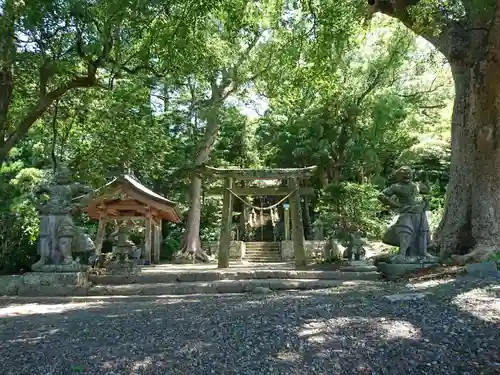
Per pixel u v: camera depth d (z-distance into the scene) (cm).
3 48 898
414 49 2056
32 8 807
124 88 1335
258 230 2878
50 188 1010
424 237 1011
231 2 1201
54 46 996
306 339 473
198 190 2270
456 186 1064
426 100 2412
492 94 1002
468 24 1046
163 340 504
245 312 633
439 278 839
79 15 856
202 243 2512
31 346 509
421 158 2344
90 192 1050
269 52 1733
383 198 1025
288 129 2580
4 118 1014
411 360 409
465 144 1055
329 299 694
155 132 1534
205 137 2256
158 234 2022
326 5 1152
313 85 1408
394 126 2270
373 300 641
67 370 425
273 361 424
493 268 803
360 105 2239
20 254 1141
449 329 474
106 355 462
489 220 997
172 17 1095
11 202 1681
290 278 1102
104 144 1448
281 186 1430
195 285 1000
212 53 1455
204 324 570
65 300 923
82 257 1066
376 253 1517
